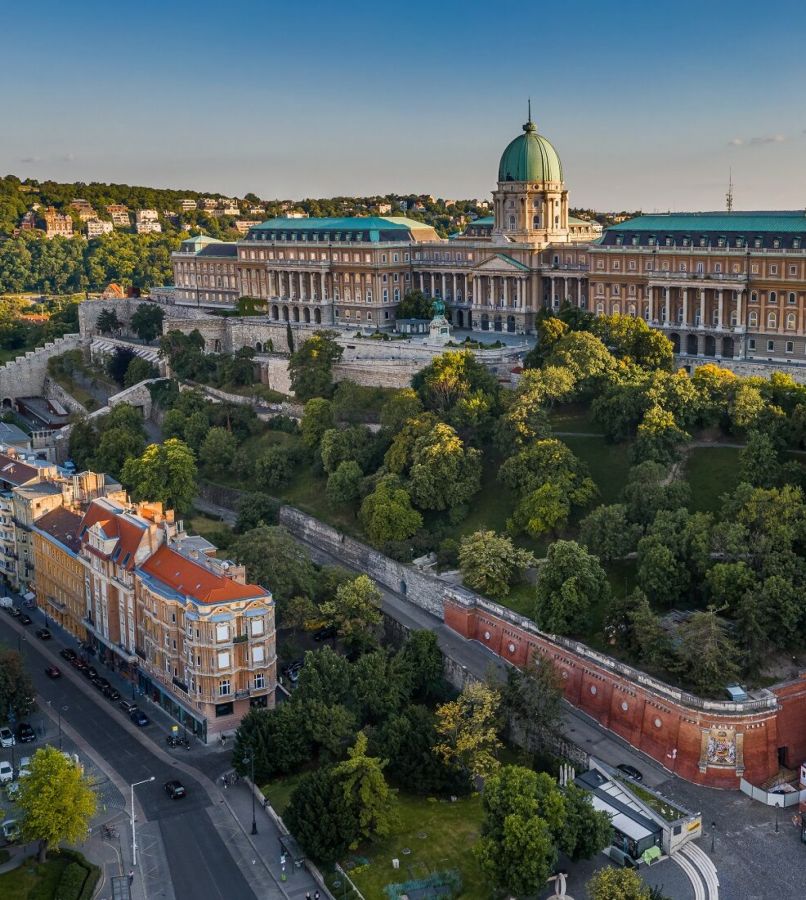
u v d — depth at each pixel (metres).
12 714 190.88
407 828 161.00
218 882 151.25
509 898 144.12
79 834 152.75
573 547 195.12
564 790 153.25
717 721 166.38
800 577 182.62
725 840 154.75
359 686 185.75
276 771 173.75
